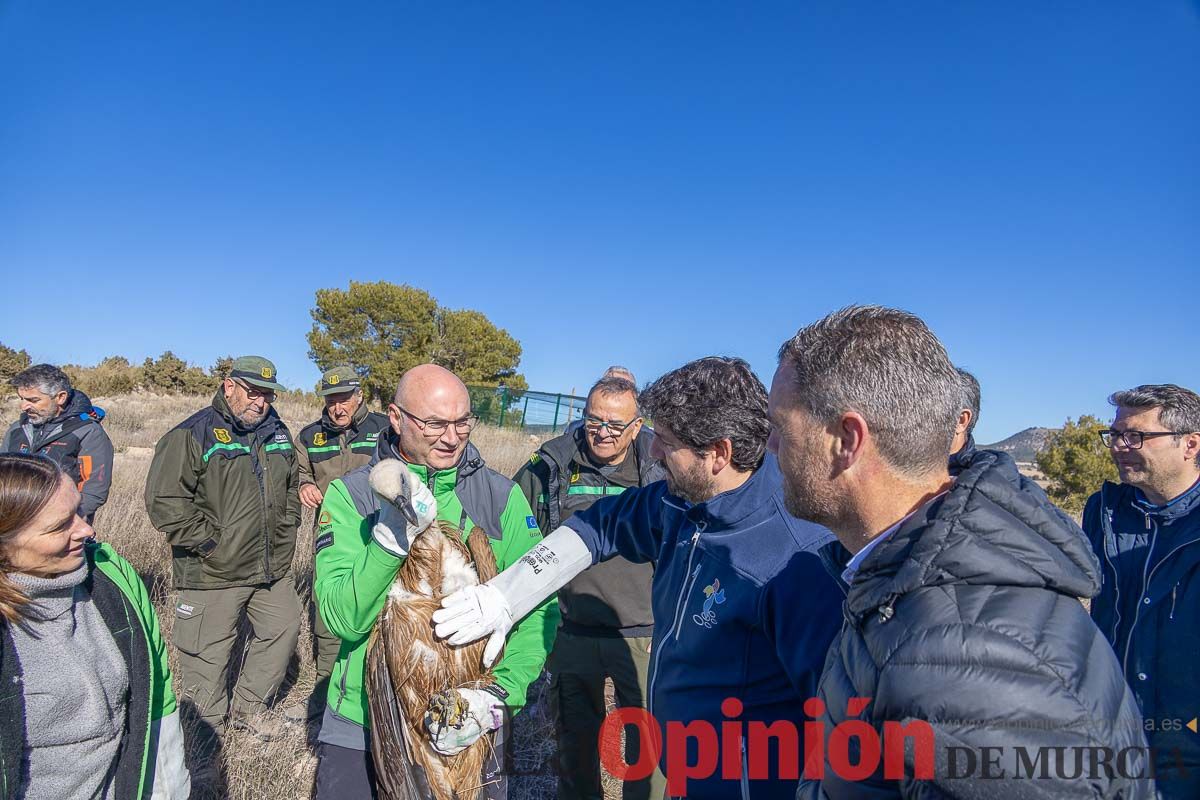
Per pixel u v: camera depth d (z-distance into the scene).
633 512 2.72
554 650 3.96
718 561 2.11
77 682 2.12
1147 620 2.94
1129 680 2.96
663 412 2.12
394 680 2.44
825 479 1.54
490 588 2.51
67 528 2.05
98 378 26.41
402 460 2.85
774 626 1.96
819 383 1.51
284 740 4.57
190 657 4.63
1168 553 2.93
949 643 1.19
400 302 33.56
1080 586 1.25
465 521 2.95
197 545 4.54
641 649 3.89
